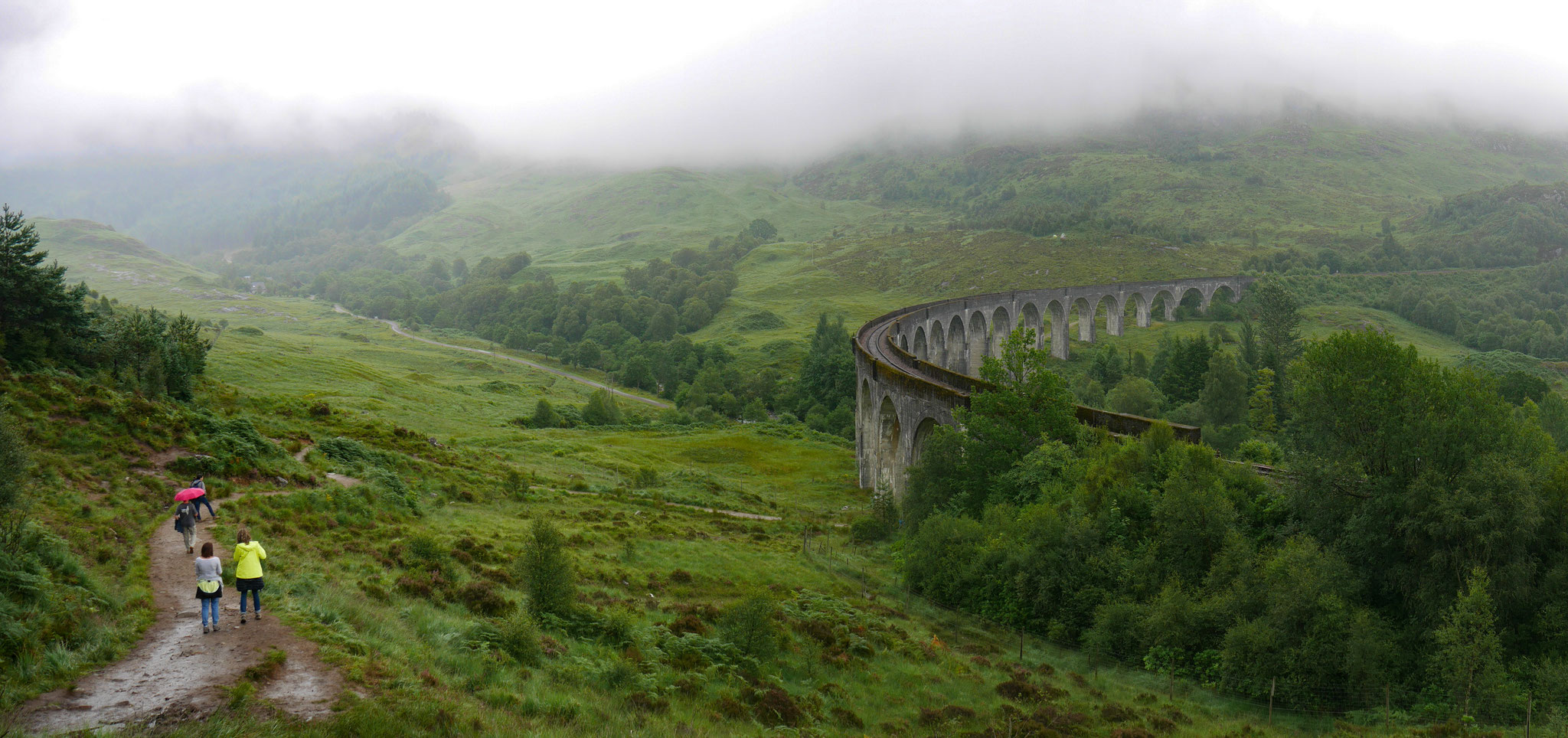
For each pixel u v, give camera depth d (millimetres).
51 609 16906
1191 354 129125
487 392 148500
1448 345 197750
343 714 14719
